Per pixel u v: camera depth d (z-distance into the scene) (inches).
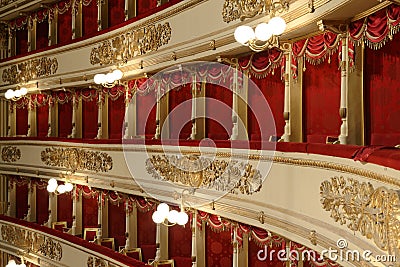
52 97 740.7
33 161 714.8
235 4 380.8
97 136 662.5
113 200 614.2
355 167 217.3
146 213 612.1
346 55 307.6
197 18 433.4
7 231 762.2
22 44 824.3
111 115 661.9
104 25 654.5
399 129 289.9
